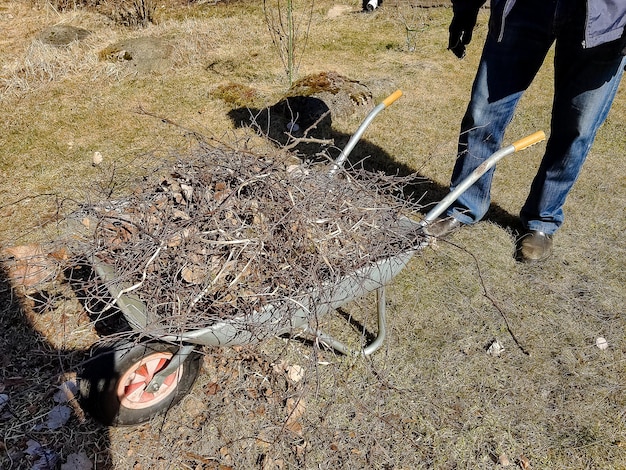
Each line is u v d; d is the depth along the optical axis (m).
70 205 3.49
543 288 3.11
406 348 2.76
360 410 2.46
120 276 1.98
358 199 2.30
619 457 2.34
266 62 5.41
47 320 2.78
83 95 4.77
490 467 2.30
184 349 2.07
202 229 2.17
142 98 4.75
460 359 2.72
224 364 2.61
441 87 5.04
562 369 2.69
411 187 3.80
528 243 3.26
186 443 2.32
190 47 5.53
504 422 2.46
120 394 2.16
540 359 2.73
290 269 2.06
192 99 4.75
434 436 2.38
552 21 2.64
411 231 2.24
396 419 2.44
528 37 2.81
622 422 2.47
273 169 2.27
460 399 2.54
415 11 6.50
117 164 3.88
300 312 2.05
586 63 2.70
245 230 2.16
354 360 2.63
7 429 2.34
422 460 2.31
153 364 2.22
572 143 2.95
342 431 2.38
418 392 2.56
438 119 4.56
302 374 2.59
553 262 3.27
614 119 4.61
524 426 2.44
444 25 6.21
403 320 2.90
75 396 2.46
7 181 3.73
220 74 5.17
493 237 3.43
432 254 3.28
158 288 2.00
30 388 2.49
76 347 2.67
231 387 2.52
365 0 6.55
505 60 2.90
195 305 2.00
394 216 2.28
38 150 4.05
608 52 2.61
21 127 4.31
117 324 2.78
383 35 6.02
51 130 4.28
